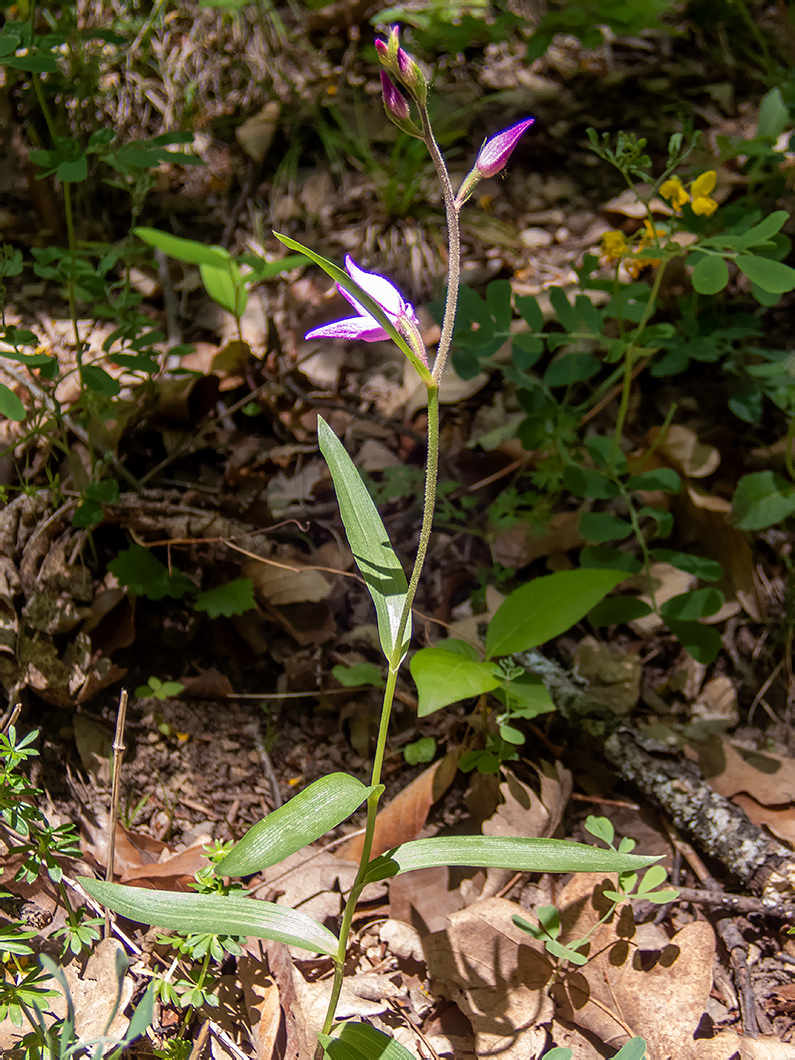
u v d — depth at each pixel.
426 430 0.94
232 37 1.23
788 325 1.03
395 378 0.98
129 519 0.84
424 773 0.78
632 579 0.88
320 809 0.61
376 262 1.08
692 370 1.00
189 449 0.90
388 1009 0.70
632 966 0.72
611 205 1.13
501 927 0.73
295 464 0.92
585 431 0.95
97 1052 0.60
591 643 0.86
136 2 1.21
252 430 0.93
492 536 0.89
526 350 0.86
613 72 1.31
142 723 0.80
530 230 1.14
